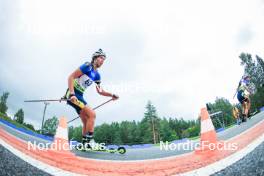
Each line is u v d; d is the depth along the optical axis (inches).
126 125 503.2
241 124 261.3
